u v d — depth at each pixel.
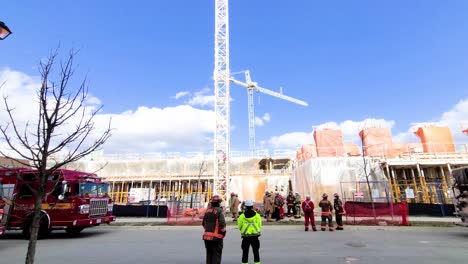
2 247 11.29
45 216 13.53
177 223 18.95
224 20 49.84
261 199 39.31
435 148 29.83
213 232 6.35
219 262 6.38
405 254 8.88
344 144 32.94
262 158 46.97
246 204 7.32
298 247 10.22
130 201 36.53
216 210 6.52
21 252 10.04
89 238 13.55
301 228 15.95
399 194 26.30
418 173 28.48
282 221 18.89
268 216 18.94
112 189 43.72
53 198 13.66
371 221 16.88
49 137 5.14
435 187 26.48
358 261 7.96
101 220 14.79
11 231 17.92
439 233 13.87
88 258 8.76
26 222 13.41
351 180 26.02
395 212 16.94
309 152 31.28
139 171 48.03
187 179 42.88
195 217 20.55
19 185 13.73
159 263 8.00
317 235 13.23
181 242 11.95
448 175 28.41
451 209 20.47
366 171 26.00
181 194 40.97
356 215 17.44
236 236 13.67
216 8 50.47
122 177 43.25
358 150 31.59
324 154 30.16
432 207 20.89
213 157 46.25
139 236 14.08
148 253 9.50
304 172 29.00
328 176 26.22
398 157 28.39
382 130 32.25
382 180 25.95
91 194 14.62
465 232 14.16
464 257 8.42
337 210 15.30
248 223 7.23
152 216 24.97
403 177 29.09
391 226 16.09
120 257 8.87
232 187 40.38
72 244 11.68
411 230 14.91
